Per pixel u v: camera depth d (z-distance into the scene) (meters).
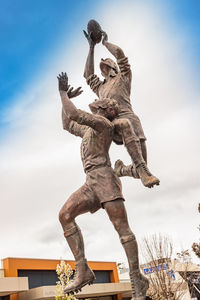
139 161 3.32
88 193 3.30
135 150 3.35
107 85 4.11
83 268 3.18
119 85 4.00
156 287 14.13
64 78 3.54
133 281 3.03
